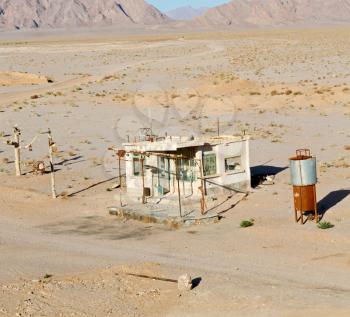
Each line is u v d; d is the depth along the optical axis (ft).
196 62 455.22
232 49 549.13
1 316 72.49
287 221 116.67
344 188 139.64
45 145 215.10
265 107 276.21
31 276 91.97
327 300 74.33
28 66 493.77
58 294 80.02
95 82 376.48
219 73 385.91
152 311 74.08
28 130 242.58
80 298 78.43
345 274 86.33
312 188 113.19
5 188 157.28
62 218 131.95
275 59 444.55
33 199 147.84
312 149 192.75
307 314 69.46
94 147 208.23
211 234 112.68
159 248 105.70
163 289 81.71
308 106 270.67
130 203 137.59
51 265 98.27
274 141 207.00
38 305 76.07
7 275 93.09
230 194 140.87
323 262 92.12
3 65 503.20
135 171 145.28
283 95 294.25
